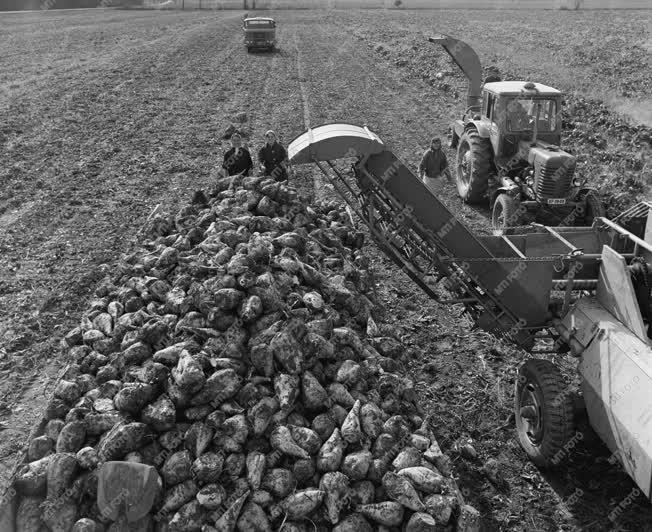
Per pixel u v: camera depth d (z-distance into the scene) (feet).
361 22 169.17
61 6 236.63
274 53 109.50
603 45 106.73
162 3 266.77
